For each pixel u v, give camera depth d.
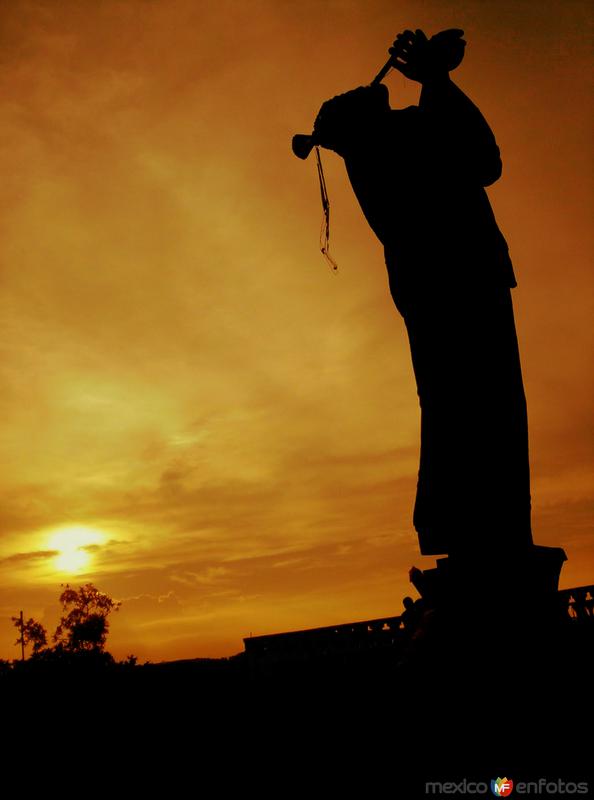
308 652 16.69
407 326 5.57
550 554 4.86
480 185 5.43
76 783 5.24
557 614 4.68
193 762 5.25
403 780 4.21
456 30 5.39
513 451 5.04
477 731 4.15
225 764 5.12
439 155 5.32
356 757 4.66
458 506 5.02
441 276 5.29
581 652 4.46
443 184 5.34
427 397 5.35
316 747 4.95
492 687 4.29
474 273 5.25
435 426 5.26
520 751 4.00
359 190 5.77
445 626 4.70
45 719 6.68
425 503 5.22
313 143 6.03
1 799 5.13
